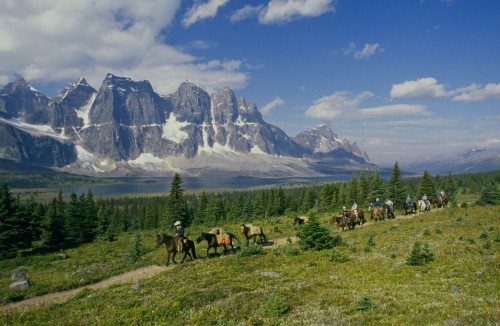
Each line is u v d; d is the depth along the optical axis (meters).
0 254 44.12
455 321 10.00
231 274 20.33
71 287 23.56
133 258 31.77
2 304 20.45
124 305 16.31
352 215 38.66
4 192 49.41
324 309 13.03
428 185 81.94
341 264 21.08
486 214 36.38
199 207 96.06
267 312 13.42
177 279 20.55
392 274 18.02
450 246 22.86
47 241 55.09
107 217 101.69
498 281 14.53
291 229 44.53
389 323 10.64
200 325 12.87
